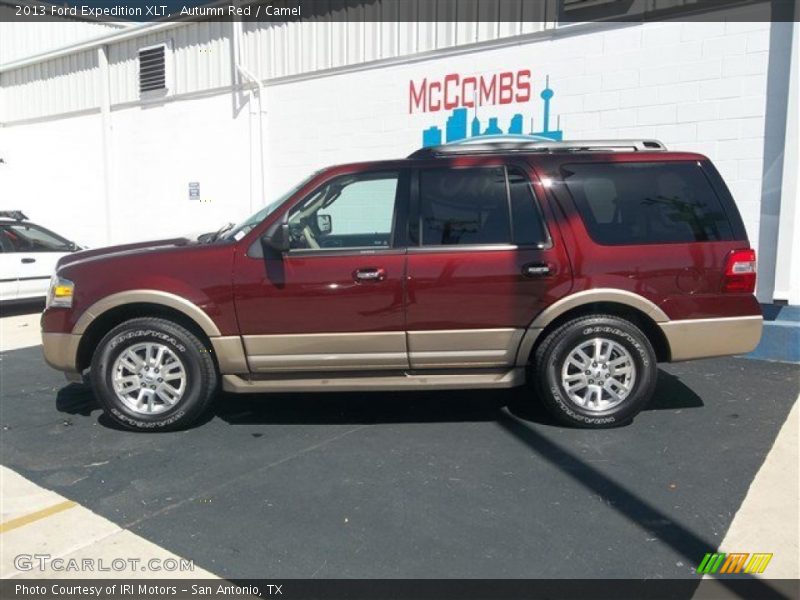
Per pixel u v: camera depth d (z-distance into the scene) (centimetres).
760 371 606
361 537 326
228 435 468
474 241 453
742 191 668
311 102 993
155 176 1228
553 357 455
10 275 941
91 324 464
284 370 463
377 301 449
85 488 387
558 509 351
